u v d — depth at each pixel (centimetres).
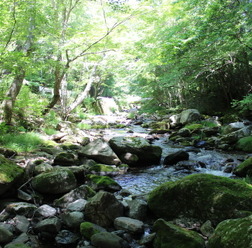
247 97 922
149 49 1077
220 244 247
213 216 321
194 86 1619
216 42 812
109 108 2397
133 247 303
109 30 955
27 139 783
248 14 715
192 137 1038
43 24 823
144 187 523
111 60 1291
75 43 957
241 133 885
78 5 1162
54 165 634
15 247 276
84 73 1647
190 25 906
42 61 866
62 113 1352
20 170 455
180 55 844
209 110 1537
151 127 1437
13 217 362
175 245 279
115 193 484
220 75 1437
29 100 911
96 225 340
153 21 1059
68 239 321
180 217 350
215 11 720
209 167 656
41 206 388
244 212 301
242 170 545
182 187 357
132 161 690
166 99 1947
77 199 420
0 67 647
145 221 368
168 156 712
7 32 708
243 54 1173
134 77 1766
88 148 704
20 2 656
